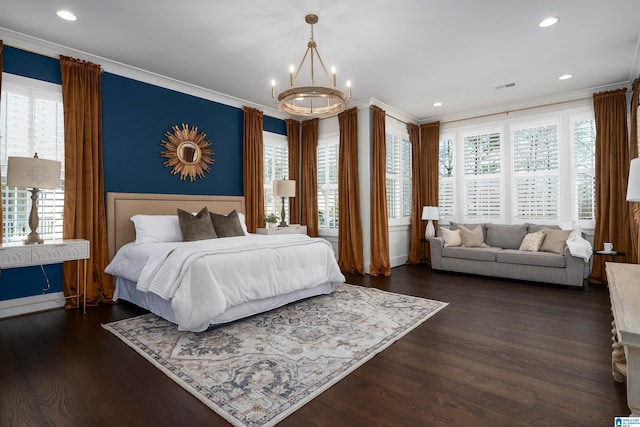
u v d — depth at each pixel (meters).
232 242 3.38
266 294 3.14
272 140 5.88
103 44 3.51
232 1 2.75
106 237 3.87
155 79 4.34
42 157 3.49
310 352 2.44
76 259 3.33
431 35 3.32
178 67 4.09
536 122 5.38
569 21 3.08
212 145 4.99
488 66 4.07
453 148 6.19
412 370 2.17
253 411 1.73
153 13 2.93
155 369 2.20
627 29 3.22
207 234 4.04
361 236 5.42
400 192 6.12
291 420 1.67
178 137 4.57
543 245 4.84
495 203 5.76
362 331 2.84
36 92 3.45
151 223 3.94
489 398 1.84
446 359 2.33
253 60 3.90
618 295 1.56
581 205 5.00
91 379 2.06
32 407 1.77
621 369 1.84
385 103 5.51
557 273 4.42
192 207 4.68
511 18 3.03
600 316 3.24
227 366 2.22
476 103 5.52
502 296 3.98
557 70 4.20
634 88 4.27
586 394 1.88
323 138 6.06
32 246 3.04
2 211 3.17
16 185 2.96
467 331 2.86
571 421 1.64
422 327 2.96
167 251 3.09
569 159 5.07
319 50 3.64
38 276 3.47
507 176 5.64
